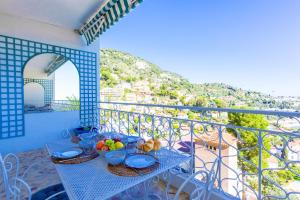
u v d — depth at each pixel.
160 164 1.27
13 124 3.68
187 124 2.10
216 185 1.84
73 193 0.94
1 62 3.51
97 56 4.91
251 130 1.54
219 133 1.79
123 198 1.96
